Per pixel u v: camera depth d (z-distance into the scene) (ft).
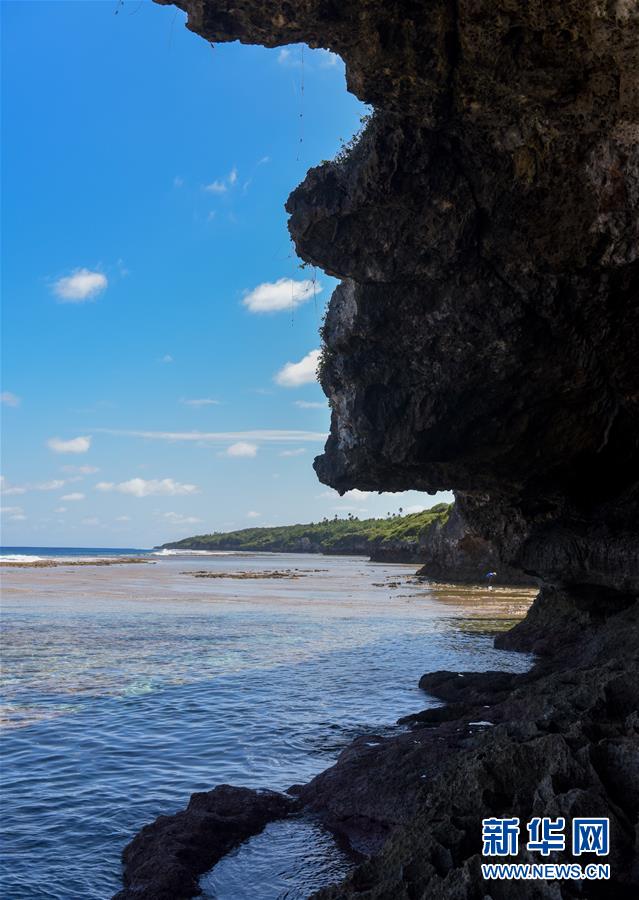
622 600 74.95
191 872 26.35
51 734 47.44
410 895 20.48
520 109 37.88
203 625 110.83
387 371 58.34
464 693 57.16
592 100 35.88
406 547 442.50
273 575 287.48
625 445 58.13
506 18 31.99
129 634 98.99
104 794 36.22
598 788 22.25
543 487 66.64
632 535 63.93
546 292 47.50
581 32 31.78
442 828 22.54
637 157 38.37
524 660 77.87
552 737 24.48
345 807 32.22
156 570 331.57
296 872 26.86
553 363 51.96
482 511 83.97
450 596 177.78
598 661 49.52
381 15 32.83
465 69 35.22
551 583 77.25
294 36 34.58
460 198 44.88
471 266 47.96
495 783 24.27
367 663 76.18
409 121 42.24
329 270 53.57
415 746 35.88
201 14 33.58
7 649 84.38
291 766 40.83
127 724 50.11
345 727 49.42
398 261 49.06
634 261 43.09
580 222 42.88
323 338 64.95
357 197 46.65
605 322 48.44
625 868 19.80
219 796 33.81
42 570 293.64
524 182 42.19
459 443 57.98
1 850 29.66
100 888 26.45
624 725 26.55
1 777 38.75
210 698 58.49
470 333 51.19
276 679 66.90
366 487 72.74
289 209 51.06
